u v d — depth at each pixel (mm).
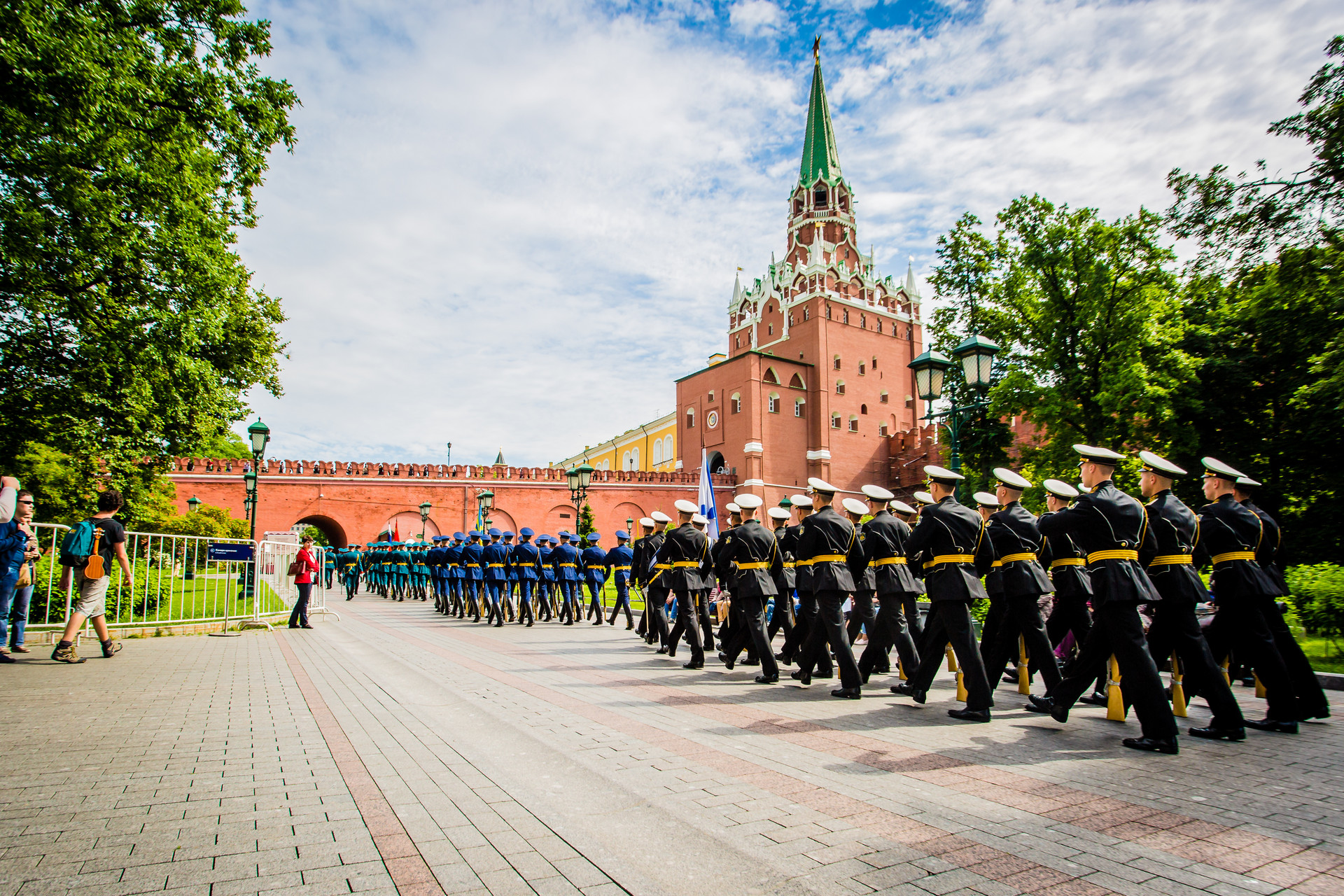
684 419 68375
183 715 6594
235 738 5785
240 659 10445
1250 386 23016
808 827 4027
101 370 14633
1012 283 28469
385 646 12891
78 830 3783
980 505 8844
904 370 68000
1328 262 18234
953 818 4184
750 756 5512
